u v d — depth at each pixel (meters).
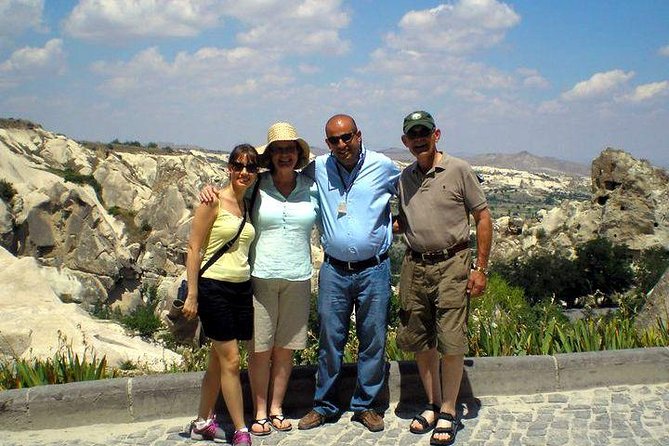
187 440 5.83
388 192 5.79
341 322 5.90
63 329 13.69
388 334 8.16
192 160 71.38
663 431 5.70
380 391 6.53
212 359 5.69
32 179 59.38
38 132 77.25
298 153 5.69
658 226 39.75
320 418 6.02
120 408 6.21
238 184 5.45
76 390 6.15
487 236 5.56
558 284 33.03
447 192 5.57
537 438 5.66
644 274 33.78
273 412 6.02
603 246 34.28
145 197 71.12
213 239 5.46
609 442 5.53
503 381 6.64
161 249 62.84
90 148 83.38
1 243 51.91
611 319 9.53
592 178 43.19
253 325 5.69
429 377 5.96
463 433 5.81
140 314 23.12
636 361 6.76
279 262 5.64
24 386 6.80
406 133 5.51
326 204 5.74
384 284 5.79
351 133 5.54
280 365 5.96
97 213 58.66
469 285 5.61
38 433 6.03
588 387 6.73
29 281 16.62
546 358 6.70
